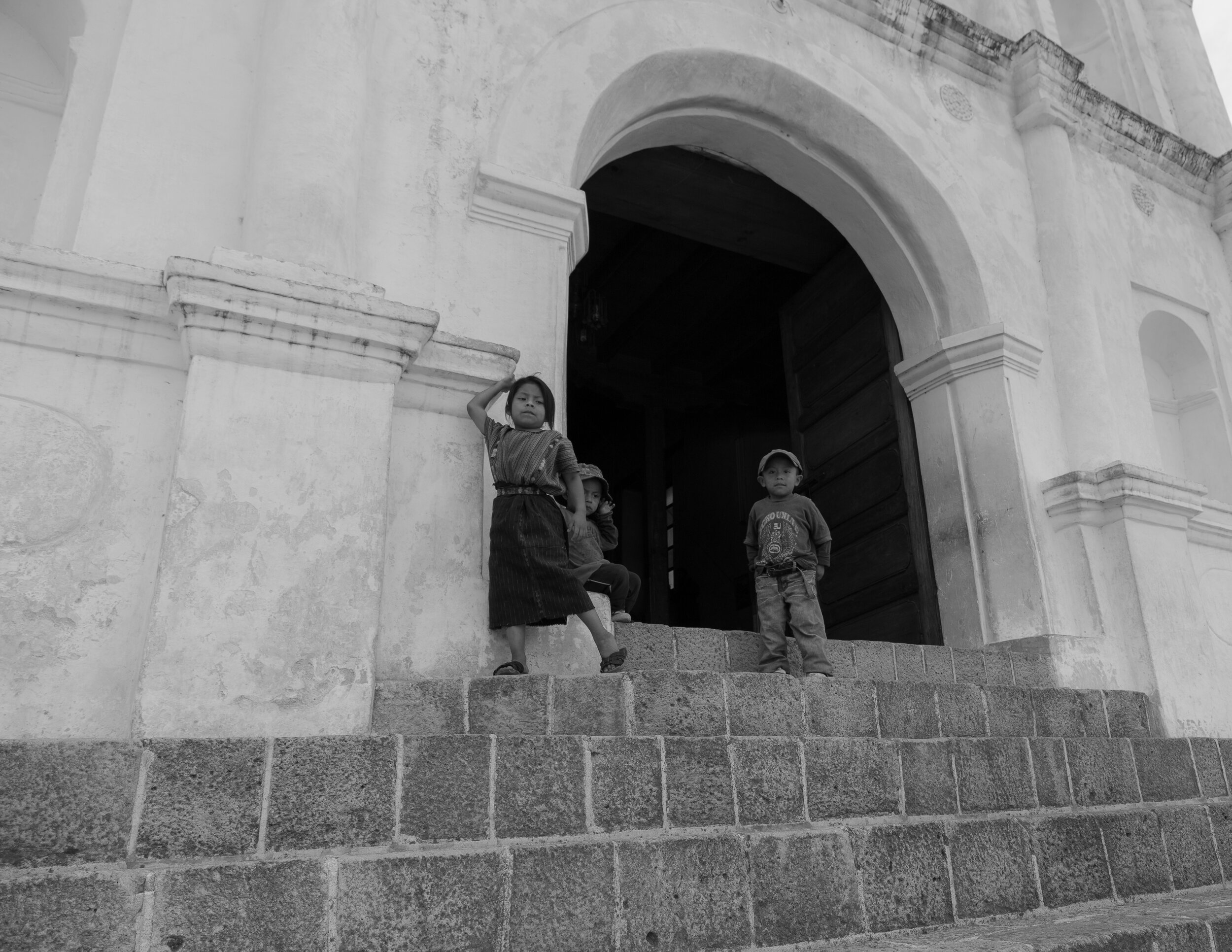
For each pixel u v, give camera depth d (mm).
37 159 4473
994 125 7453
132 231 3975
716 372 12266
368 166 4574
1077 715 4926
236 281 3436
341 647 3258
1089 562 6000
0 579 3105
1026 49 7555
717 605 12430
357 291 3758
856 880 3062
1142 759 4551
